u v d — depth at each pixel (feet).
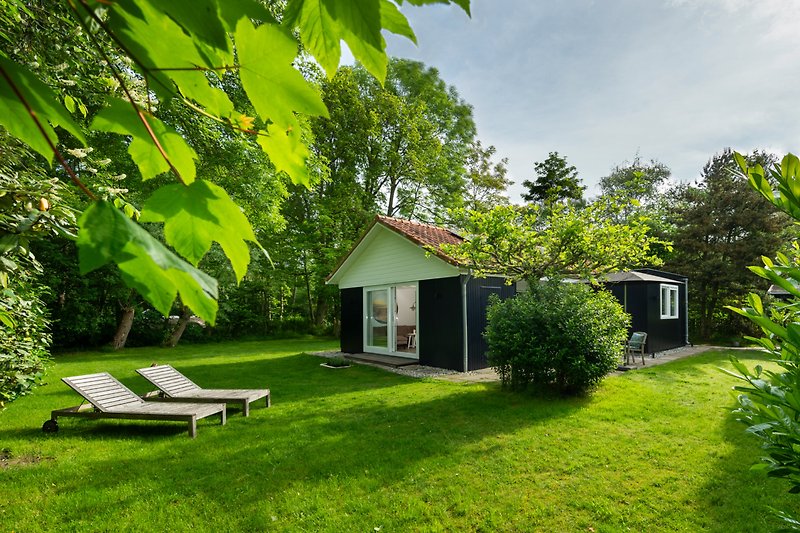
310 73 33.47
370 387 28.19
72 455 15.89
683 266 60.75
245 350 53.21
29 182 8.13
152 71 1.98
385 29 1.97
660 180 109.50
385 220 39.45
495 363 25.31
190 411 18.54
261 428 19.13
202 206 2.15
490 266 28.45
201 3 1.63
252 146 34.81
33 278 17.89
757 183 4.04
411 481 13.48
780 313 5.01
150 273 1.33
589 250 25.07
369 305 44.19
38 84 1.86
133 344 59.00
